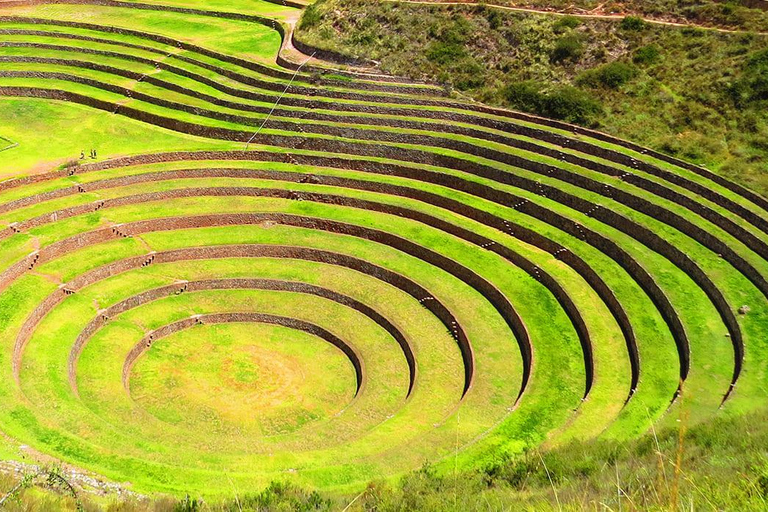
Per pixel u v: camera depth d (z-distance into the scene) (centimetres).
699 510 2002
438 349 4709
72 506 2755
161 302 5131
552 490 2638
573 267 5088
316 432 4100
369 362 4678
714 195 5134
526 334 4588
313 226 5775
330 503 3033
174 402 4409
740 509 2006
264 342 4928
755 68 5803
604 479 2662
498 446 3641
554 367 4328
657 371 4053
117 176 6016
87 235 5431
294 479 3456
